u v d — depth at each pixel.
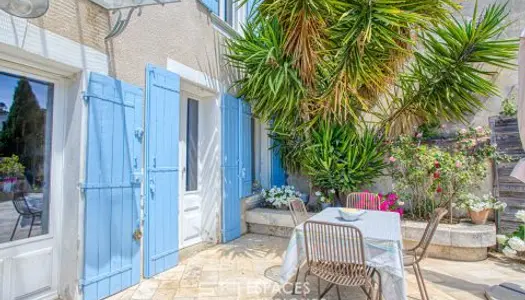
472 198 4.39
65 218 2.64
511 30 4.86
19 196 2.40
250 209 5.57
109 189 2.82
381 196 4.73
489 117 4.59
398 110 4.88
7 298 2.29
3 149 2.31
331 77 4.15
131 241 3.06
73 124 2.64
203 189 4.71
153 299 2.79
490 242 3.97
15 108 2.38
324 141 4.78
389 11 3.30
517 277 3.44
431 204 4.56
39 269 2.50
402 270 2.22
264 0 4.04
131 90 3.08
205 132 4.72
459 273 3.55
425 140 4.99
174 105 3.68
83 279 2.57
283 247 4.49
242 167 5.17
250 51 4.49
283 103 4.50
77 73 2.62
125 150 3.01
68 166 2.65
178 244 3.81
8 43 2.05
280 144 5.70
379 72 4.02
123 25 2.76
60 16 2.40
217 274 3.41
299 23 3.76
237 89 5.21
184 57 3.91
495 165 4.48
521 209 4.21
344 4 3.46
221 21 4.75
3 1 1.82
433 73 4.58
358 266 2.29
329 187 5.07
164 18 3.59
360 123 5.12
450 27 4.23
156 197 3.37
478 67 4.91
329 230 2.34
